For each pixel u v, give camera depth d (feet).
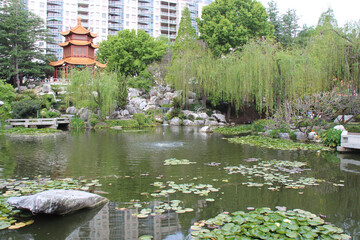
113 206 19.08
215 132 76.48
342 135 40.91
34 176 26.89
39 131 74.64
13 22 129.70
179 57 119.65
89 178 26.21
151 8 258.37
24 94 111.34
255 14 126.21
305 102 57.77
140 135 68.18
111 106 97.81
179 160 35.04
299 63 65.82
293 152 40.98
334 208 18.56
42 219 17.22
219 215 17.08
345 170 29.27
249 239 13.96
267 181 25.03
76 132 76.74
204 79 104.42
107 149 44.62
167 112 118.01
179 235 14.99
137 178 26.18
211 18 133.59
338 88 58.70
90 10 234.79
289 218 16.40
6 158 36.42
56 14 224.12
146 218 17.19
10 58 128.67
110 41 159.63
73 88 93.04
